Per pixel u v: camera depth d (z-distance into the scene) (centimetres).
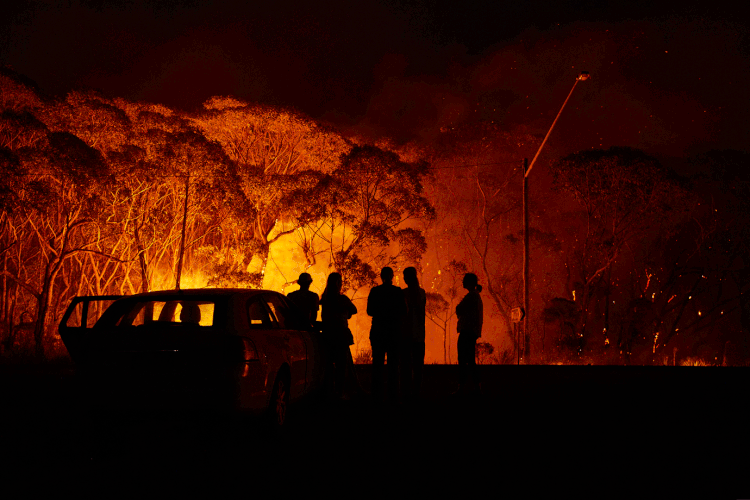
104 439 831
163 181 3866
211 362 760
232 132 4684
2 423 980
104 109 4028
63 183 3719
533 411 1065
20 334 4278
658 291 5056
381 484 615
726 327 5225
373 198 4153
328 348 1112
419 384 1181
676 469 669
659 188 4375
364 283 4059
